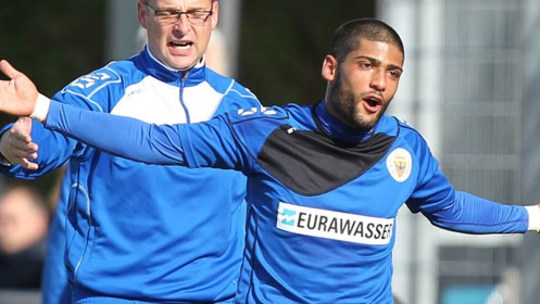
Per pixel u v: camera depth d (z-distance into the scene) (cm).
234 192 1895
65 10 5822
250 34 5794
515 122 3077
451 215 1816
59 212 2111
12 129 1678
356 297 1717
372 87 1681
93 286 1870
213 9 1909
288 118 1719
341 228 1700
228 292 1917
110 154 1697
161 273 1875
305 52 5831
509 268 3053
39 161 1773
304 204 1691
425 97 3066
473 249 3056
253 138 1702
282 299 1708
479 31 3066
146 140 1652
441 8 3056
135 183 1852
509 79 3073
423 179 1769
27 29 5794
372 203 1708
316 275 1702
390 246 1742
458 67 3067
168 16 1870
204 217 1881
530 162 3059
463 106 3067
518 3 3066
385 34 1691
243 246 1927
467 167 3080
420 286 3056
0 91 1597
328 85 1719
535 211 1859
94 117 1636
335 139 1708
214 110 1925
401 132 1750
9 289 2939
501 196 3083
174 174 1859
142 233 1862
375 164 1716
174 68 1900
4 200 3005
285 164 1698
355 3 5838
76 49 5825
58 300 2117
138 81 1902
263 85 5803
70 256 1884
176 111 1906
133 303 1875
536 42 3053
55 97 1839
